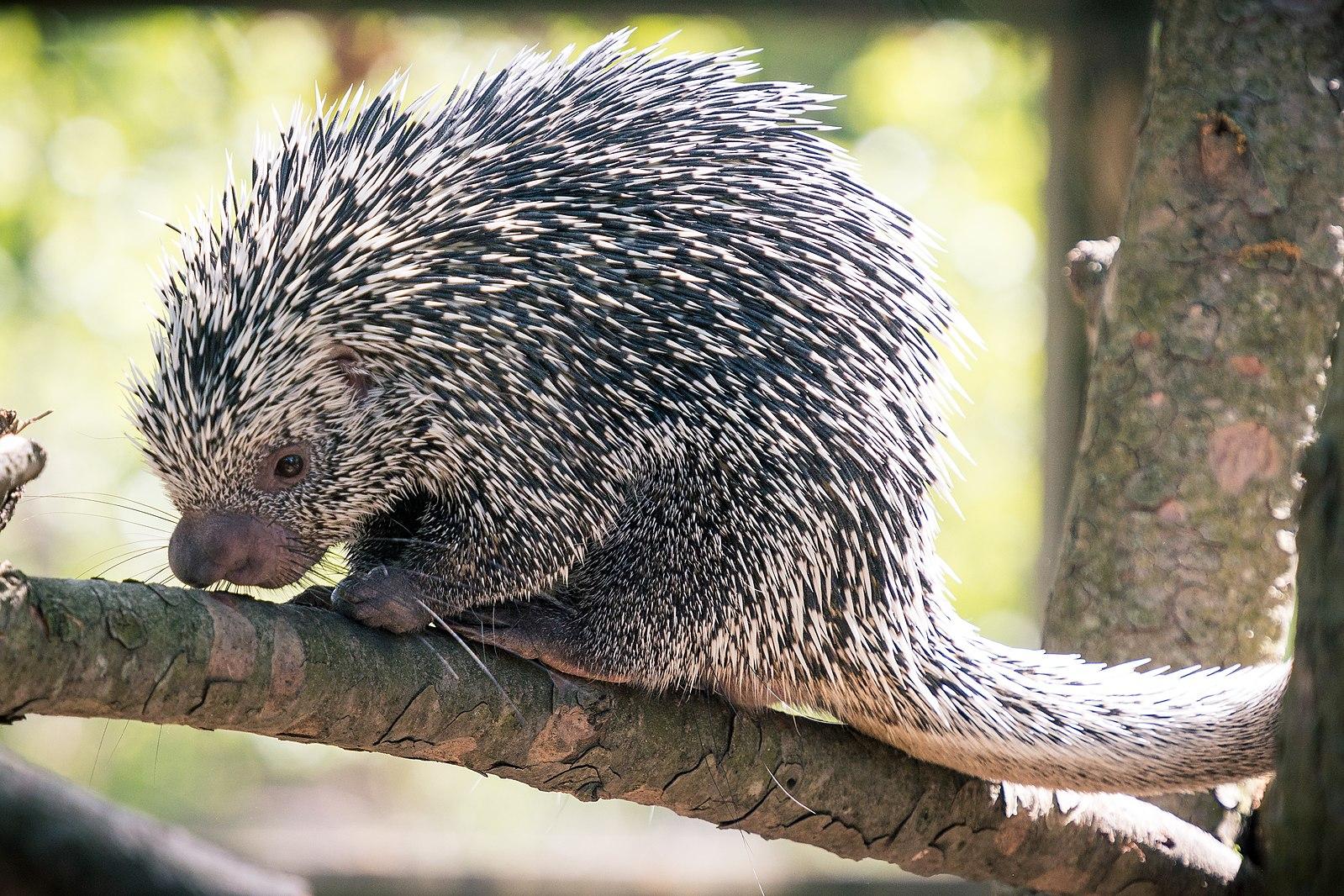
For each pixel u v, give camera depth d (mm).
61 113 15539
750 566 4820
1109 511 5859
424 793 14422
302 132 4969
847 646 4891
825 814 4977
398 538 5160
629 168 4852
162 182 15578
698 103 5070
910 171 17344
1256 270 5676
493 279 4762
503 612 4914
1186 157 5754
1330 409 3771
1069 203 7961
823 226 4969
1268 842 3984
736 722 4852
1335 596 3645
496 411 4785
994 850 5301
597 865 9125
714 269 4801
